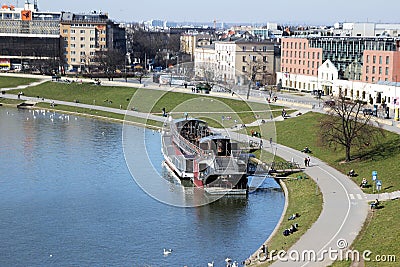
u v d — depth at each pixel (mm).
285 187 142000
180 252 106625
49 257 105000
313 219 111250
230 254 105188
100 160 174875
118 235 114938
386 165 143375
